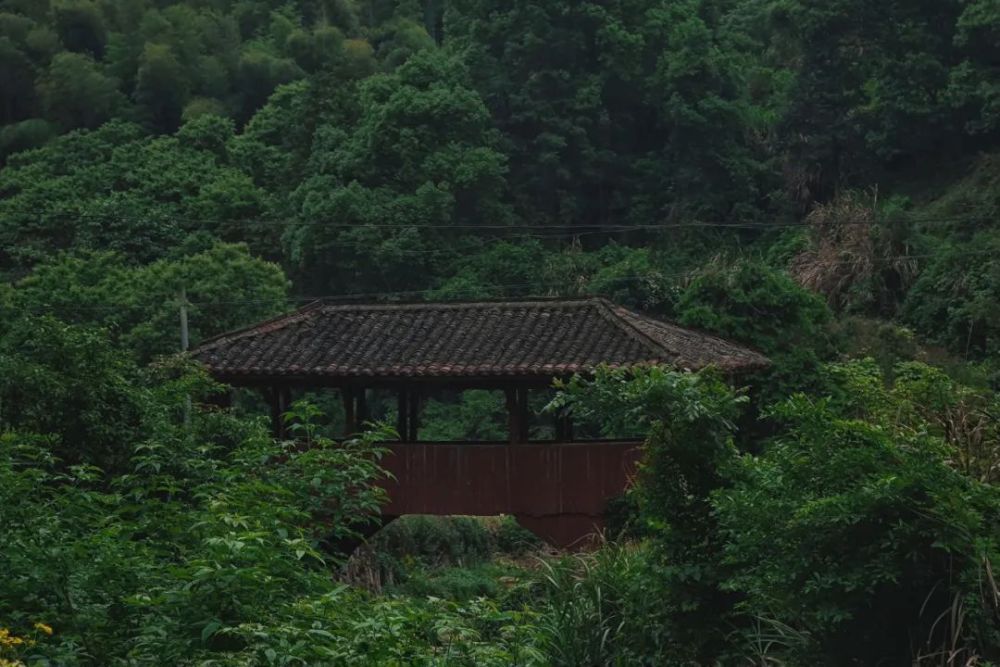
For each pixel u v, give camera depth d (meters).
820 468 10.33
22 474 10.54
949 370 31.62
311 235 45.81
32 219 45.16
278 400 24.38
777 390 29.09
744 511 10.36
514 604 14.67
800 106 49.09
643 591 12.30
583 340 23.41
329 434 41.78
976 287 37.50
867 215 41.12
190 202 48.91
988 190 42.84
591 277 44.44
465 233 48.00
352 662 7.97
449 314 24.84
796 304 30.92
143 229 44.75
